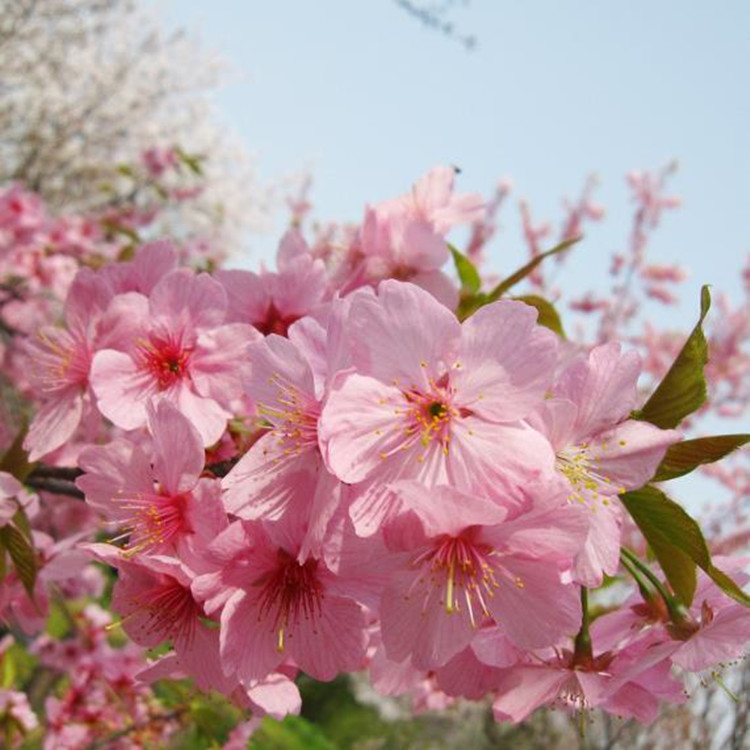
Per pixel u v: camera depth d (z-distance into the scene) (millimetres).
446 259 292
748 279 1288
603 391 233
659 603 243
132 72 1826
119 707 609
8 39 1570
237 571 234
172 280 281
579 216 1364
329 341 236
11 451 307
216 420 268
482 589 222
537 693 240
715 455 235
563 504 215
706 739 1000
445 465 221
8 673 514
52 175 1649
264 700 239
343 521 221
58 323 333
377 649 264
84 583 617
